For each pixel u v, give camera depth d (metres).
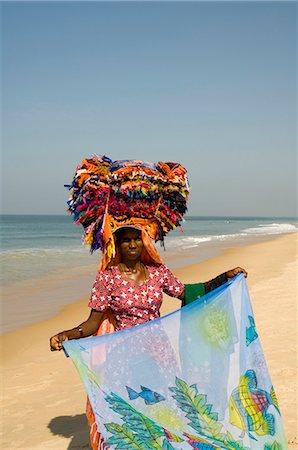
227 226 102.56
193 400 3.93
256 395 4.07
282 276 15.25
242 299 4.37
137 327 3.99
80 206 4.18
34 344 8.75
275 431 3.91
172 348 4.04
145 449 3.46
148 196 4.17
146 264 4.26
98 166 4.18
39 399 6.16
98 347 3.85
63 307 12.03
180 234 59.84
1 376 7.04
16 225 101.50
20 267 20.44
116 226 4.14
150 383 3.90
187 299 4.42
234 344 4.21
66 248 32.59
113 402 3.73
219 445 3.59
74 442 4.96
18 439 5.09
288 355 7.00
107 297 4.11
